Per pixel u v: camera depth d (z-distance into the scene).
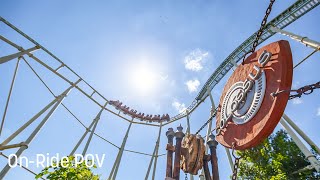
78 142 27.44
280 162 16.41
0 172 15.76
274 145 17.55
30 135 18.66
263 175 17.14
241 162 18.58
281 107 7.73
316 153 16.47
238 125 9.40
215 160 12.57
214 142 13.11
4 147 16.55
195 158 11.53
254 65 9.29
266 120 7.93
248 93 9.20
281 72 7.96
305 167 14.98
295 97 7.61
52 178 9.38
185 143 12.64
